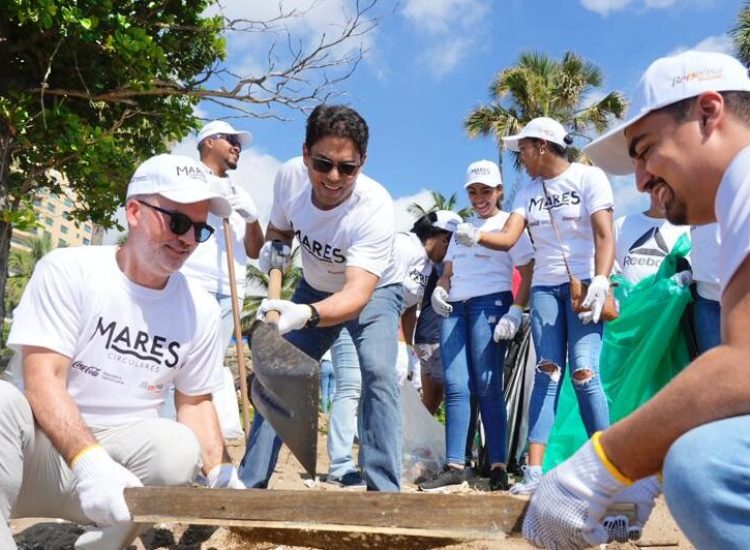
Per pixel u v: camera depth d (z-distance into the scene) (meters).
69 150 6.72
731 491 1.49
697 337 3.61
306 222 3.47
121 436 2.56
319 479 4.80
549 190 4.13
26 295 2.44
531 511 1.78
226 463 2.77
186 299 2.69
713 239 3.51
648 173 1.77
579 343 3.90
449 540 2.82
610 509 1.92
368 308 3.50
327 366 8.75
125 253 2.56
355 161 3.18
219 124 4.86
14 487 2.28
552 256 4.11
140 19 7.16
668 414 1.54
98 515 2.27
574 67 23.02
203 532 3.03
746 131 1.64
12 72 6.85
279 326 2.97
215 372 2.81
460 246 4.92
